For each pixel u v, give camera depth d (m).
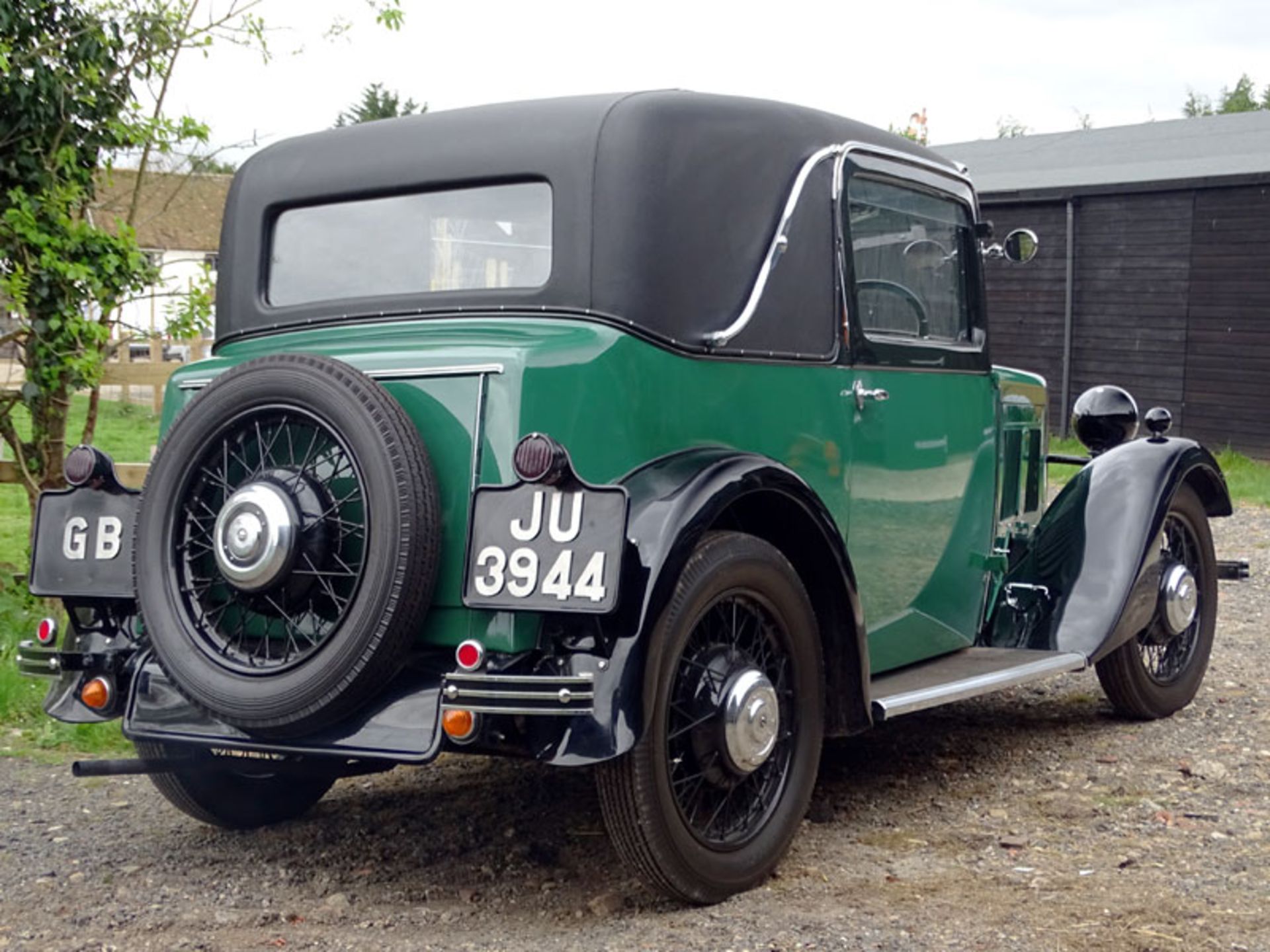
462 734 3.02
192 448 3.38
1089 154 22.77
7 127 6.40
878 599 4.30
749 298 3.73
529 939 3.19
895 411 4.32
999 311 19.06
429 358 3.34
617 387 3.39
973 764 4.77
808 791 3.70
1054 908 3.33
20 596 6.55
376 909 3.44
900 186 4.44
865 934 3.17
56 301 6.55
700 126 3.67
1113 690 5.23
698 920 3.30
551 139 3.63
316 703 3.12
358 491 3.26
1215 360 17.31
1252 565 9.24
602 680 3.06
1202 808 4.21
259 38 6.84
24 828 4.09
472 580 3.07
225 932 3.26
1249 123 22.97
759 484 3.44
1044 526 5.14
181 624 3.34
